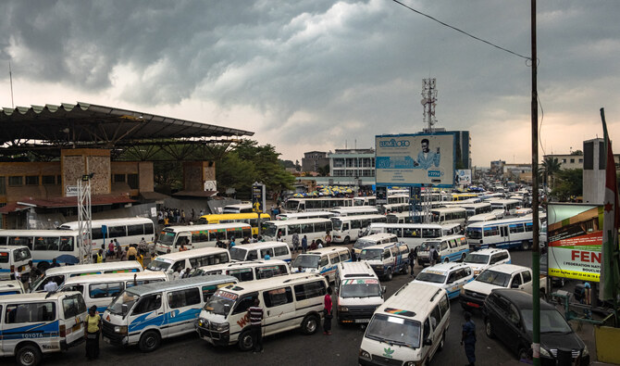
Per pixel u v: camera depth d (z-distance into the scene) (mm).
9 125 42781
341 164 119625
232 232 32688
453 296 19516
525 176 193000
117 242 29375
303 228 36969
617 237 12711
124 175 49688
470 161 180125
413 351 11461
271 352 13914
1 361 13227
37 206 34781
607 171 12617
